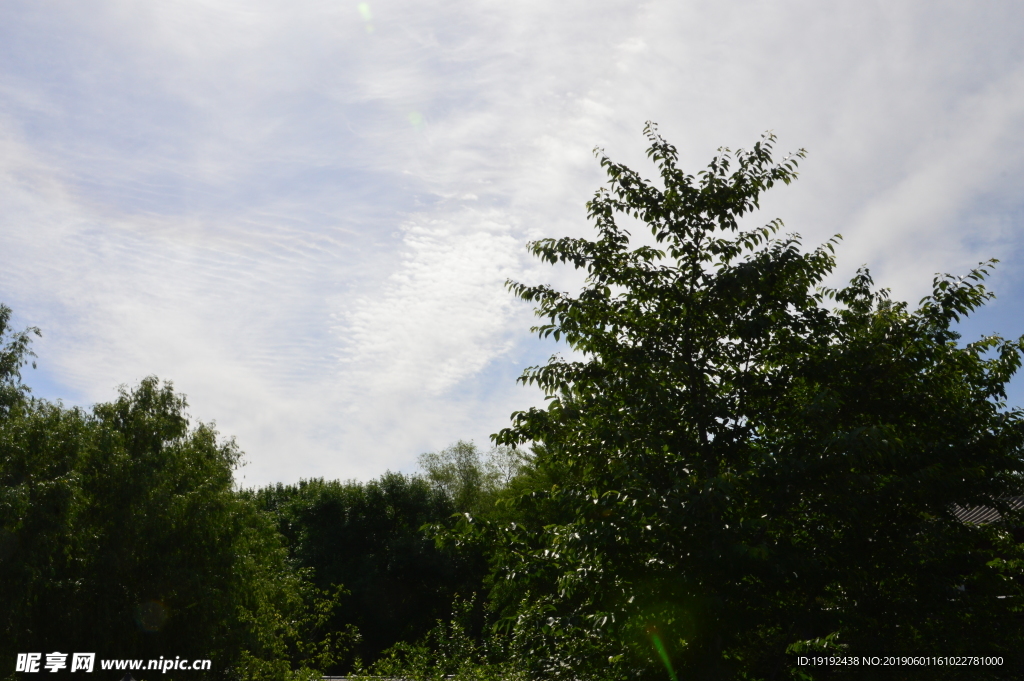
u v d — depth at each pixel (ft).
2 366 78.59
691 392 28.71
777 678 26.50
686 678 23.58
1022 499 34.09
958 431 26.96
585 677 26.78
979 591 26.66
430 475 174.29
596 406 28.66
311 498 164.76
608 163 32.55
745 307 29.35
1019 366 29.35
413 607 154.92
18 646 51.47
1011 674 26.11
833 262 30.66
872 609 26.13
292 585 83.71
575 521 27.61
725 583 22.53
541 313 32.09
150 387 72.49
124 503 61.62
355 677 48.88
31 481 54.90
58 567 56.44
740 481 23.50
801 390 28.25
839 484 23.35
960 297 27.78
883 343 27.63
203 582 63.31
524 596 28.86
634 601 22.02
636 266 30.94
